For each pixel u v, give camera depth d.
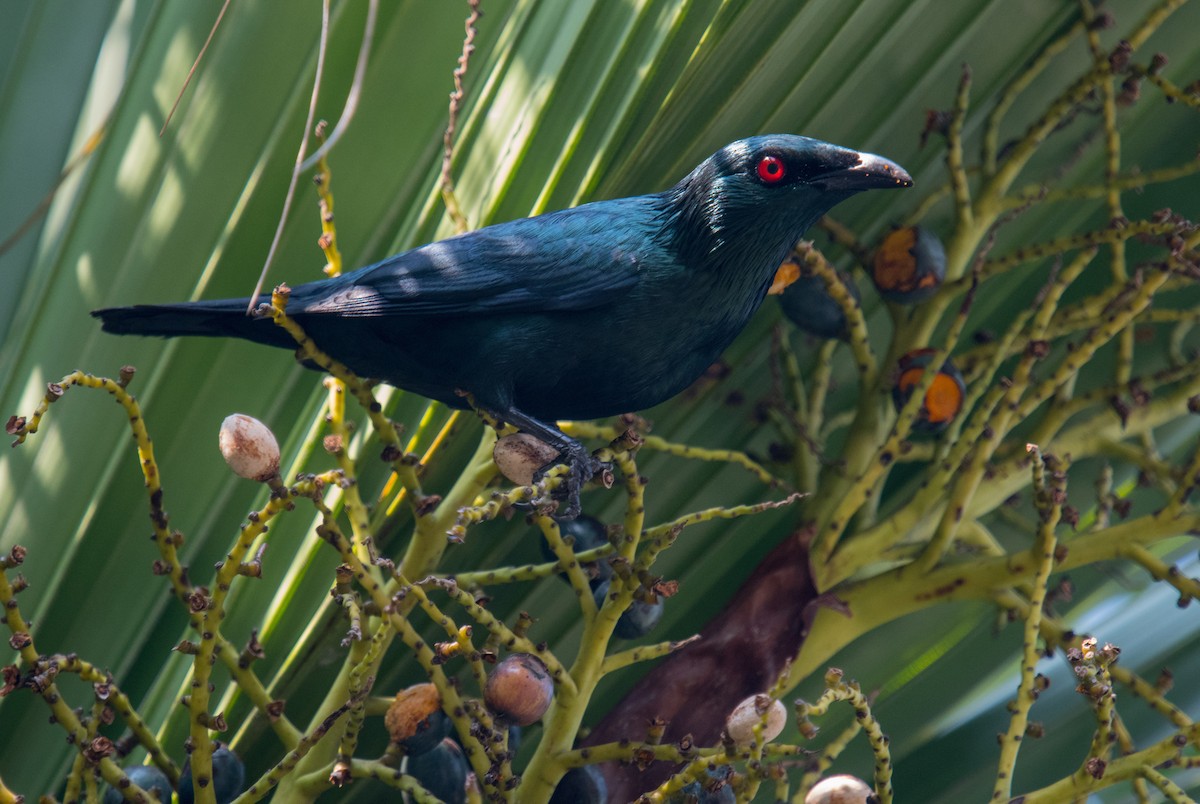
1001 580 6.30
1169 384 7.41
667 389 6.20
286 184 6.96
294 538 6.84
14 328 7.53
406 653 7.06
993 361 6.55
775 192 5.84
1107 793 7.48
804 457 6.93
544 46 6.73
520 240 5.89
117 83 7.77
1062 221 7.91
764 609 6.41
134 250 7.04
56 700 4.81
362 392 5.54
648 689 6.25
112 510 6.93
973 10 6.82
